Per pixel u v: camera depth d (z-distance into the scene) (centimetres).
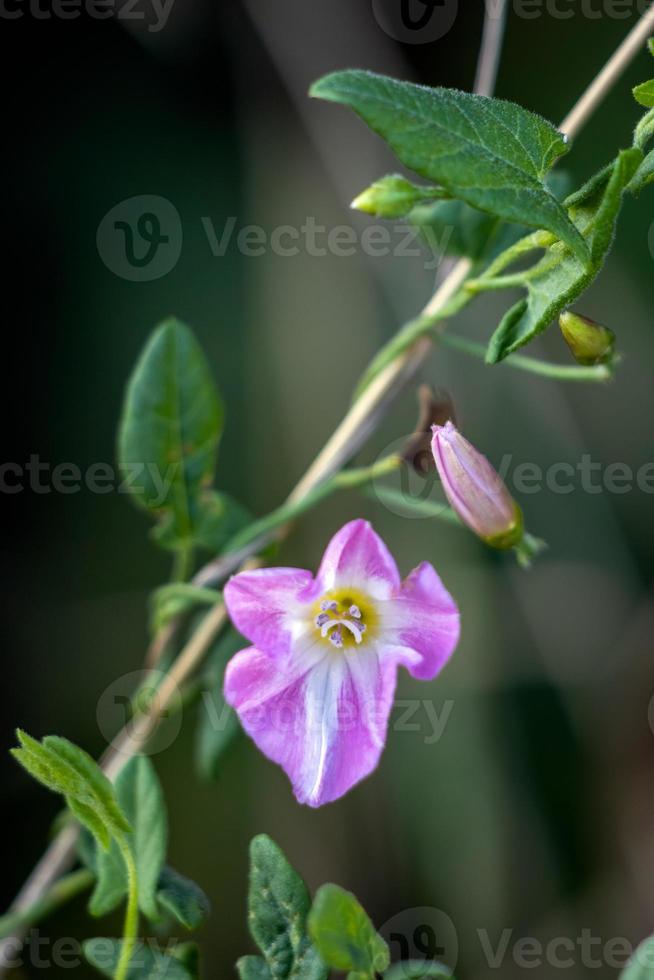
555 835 54
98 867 39
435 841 53
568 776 55
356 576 39
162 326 43
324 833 53
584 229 38
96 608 55
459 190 36
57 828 44
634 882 54
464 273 42
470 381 55
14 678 54
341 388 55
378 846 53
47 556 55
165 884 39
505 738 54
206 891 52
